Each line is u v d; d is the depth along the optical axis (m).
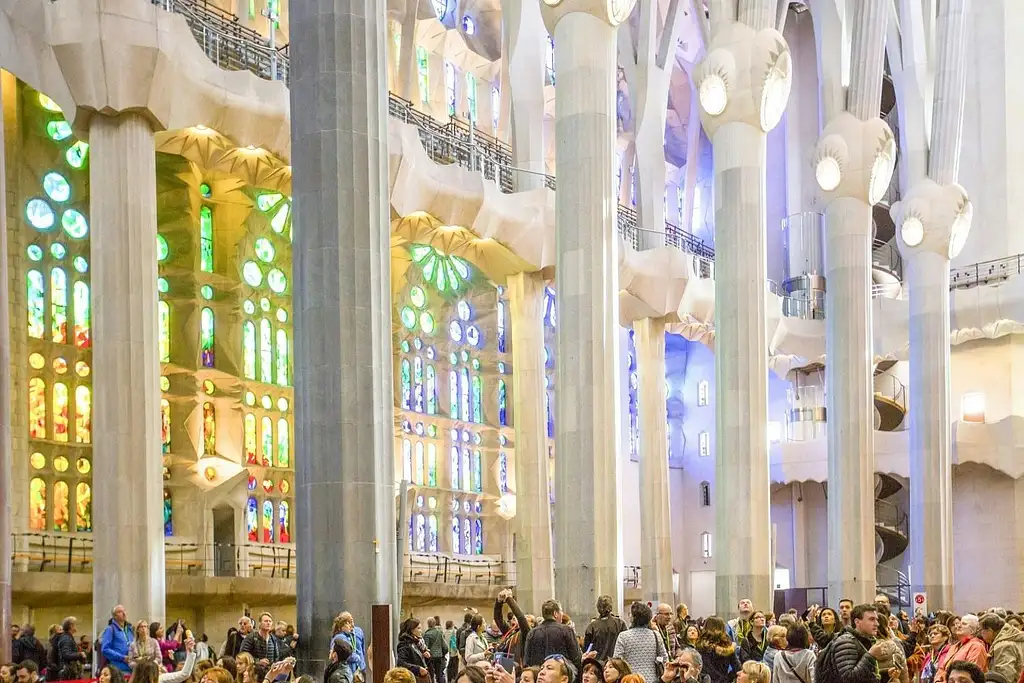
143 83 18.80
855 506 29.80
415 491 32.72
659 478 33.66
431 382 34.88
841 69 31.19
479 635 14.80
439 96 34.88
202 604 25.12
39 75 18.88
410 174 24.02
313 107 14.18
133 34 18.61
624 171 40.69
